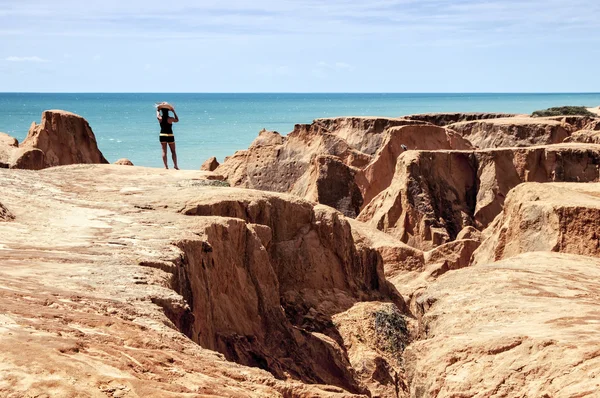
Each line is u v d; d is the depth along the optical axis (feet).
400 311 106.52
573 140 233.35
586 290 65.31
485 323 57.67
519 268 74.02
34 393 32.09
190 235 77.05
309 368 85.51
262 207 101.50
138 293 54.60
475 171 186.29
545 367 45.85
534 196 107.34
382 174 196.95
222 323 78.89
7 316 40.57
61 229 76.74
